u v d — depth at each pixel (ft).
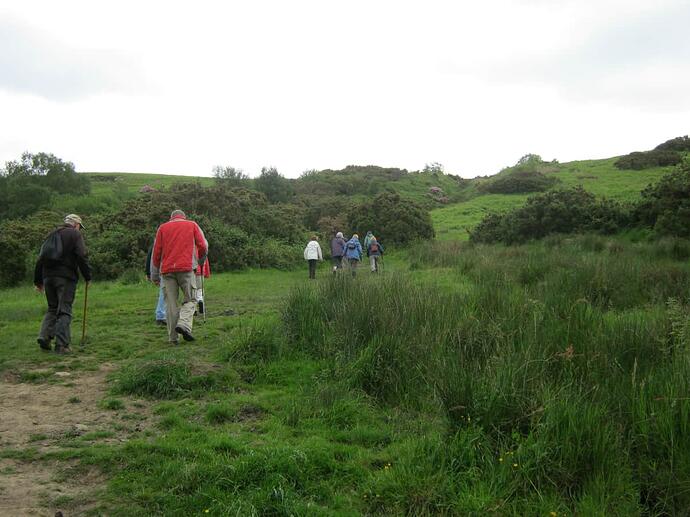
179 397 17.76
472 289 30.50
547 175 157.99
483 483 11.75
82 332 26.76
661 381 14.62
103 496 11.38
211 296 44.47
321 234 97.86
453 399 14.56
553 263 41.65
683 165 70.49
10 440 14.08
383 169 207.41
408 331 20.93
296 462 12.51
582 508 10.95
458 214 134.62
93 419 15.83
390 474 12.21
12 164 133.39
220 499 11.16
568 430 12.50
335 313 23.59
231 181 147.13
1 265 63.16
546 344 18.83
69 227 24.26
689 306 25.85
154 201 77.97
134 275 58.08
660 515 11.29
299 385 19.01
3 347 24.52
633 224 75.20
